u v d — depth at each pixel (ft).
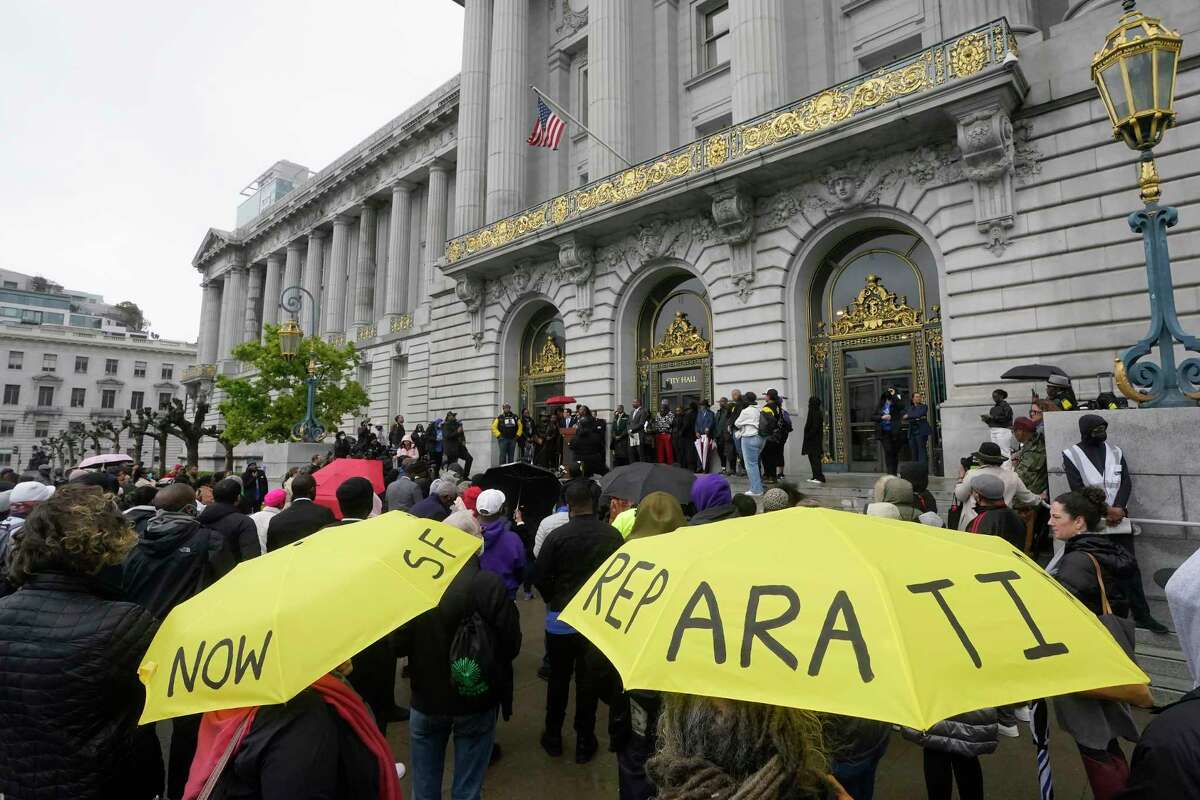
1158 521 17.89
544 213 68.64
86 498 8.00
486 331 78.95
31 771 7.03
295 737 6.23
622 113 69.36
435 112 111.55
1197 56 35.45
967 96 39.93
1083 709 10.00
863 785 8.71
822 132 46.44
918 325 47.83
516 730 16.85
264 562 7.46
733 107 57.52
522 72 83.15
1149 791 4.57
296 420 91.66
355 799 6.91
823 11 62.18
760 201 53.83
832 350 52.49
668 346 63.52
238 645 6.13
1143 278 36.42
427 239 113.09
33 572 7.77
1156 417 18.92
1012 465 25.68
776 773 4.60
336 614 6.47
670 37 74.90
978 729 10.61
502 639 11.05
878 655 4.14
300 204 152.15
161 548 13.17
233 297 181.68
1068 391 29.09
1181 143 35.83
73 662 7.11
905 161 45.70
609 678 14.32
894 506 15.12
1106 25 38.73
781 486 16.44
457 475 30.71
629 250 63.57
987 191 41.52
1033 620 4.66
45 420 233.76
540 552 15.75
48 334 238.27
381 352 119.75
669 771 4.85
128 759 7.64
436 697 10.69
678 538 6.09
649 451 57.00
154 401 257.96
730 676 4.43
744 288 53.93
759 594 4.78
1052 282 39.17
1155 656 17.39
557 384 74.02
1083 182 38.68
